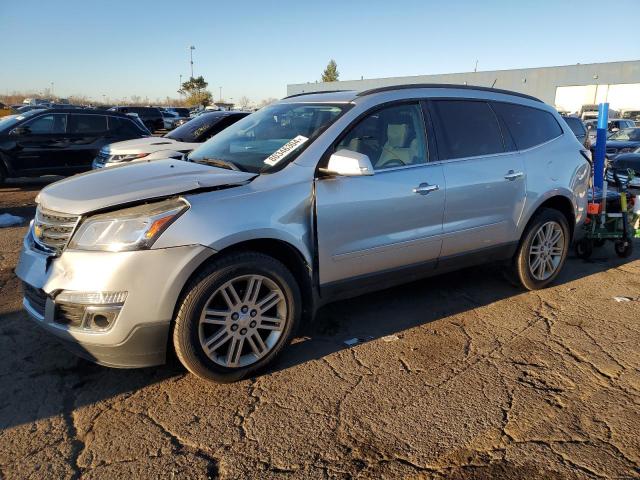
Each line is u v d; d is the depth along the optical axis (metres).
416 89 4.12
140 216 2.86
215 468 2.50
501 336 3.92
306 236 3.36
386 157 3.78
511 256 4.67
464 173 4.11
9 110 31.31
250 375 3.29
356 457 2.58
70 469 2.49
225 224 3.01
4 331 3.91
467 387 3.21
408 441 2.70
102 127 11.64
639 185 6.25
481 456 2.58
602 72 48.84
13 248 6.29
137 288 2.81
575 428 2.80
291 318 3.35
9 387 3.17
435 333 3.96
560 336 3.92
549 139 4.87
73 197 3.07
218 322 3.08
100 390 3.16
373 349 3.70
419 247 3.94
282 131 3.91
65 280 2.87
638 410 2.97
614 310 4.43
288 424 2.83
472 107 4.38
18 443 2.67
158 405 3.01
